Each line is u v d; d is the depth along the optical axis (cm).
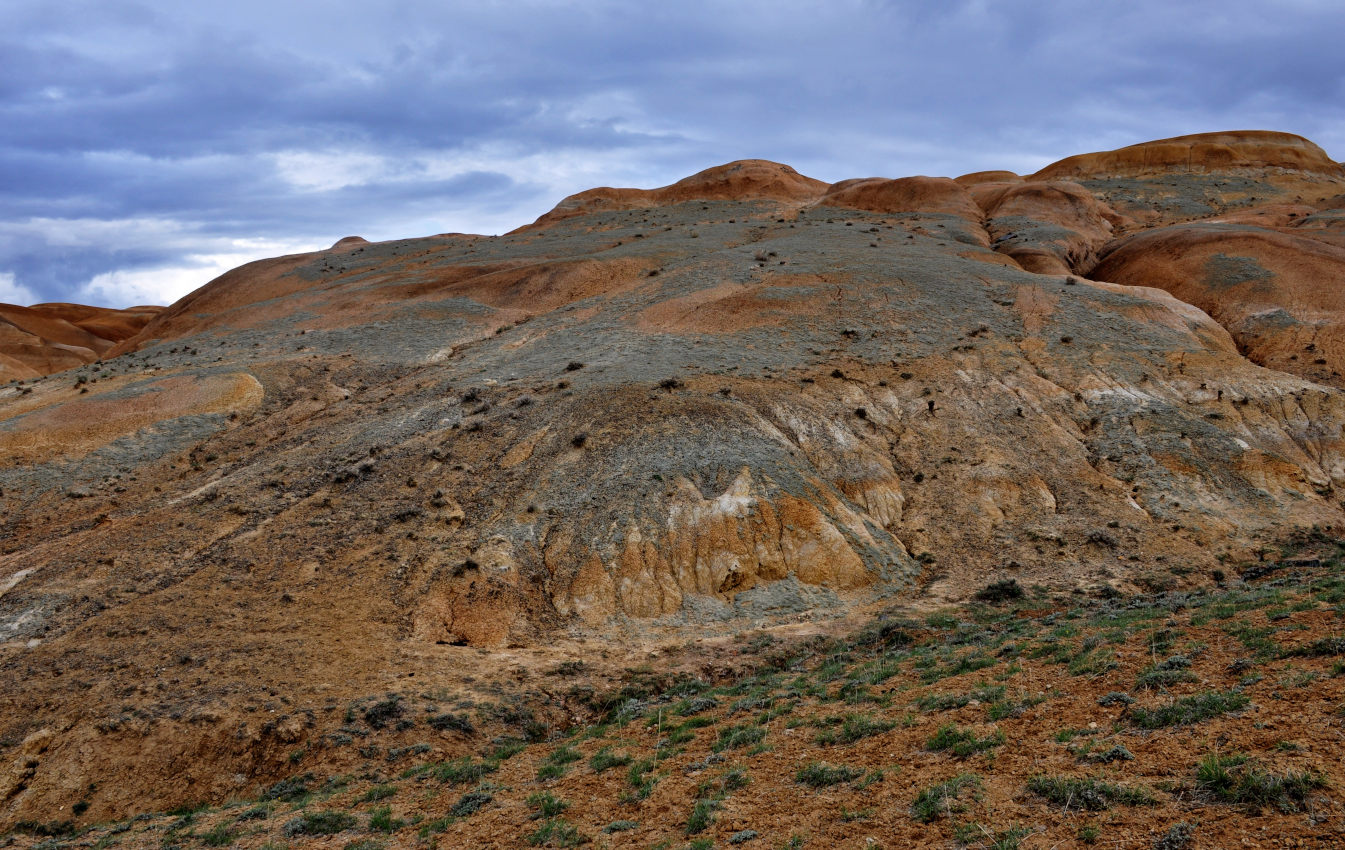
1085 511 3512
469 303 6806
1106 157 13000
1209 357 4641
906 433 4012
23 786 2066
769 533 3155
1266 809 845
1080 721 1270
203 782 2042
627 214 11694
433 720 2186
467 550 3070
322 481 3647
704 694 2245
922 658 2103
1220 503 3581
